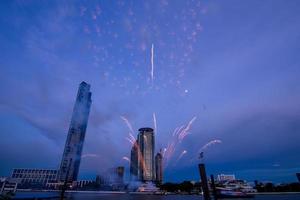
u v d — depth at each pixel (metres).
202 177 28.58
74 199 83.25
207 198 27.59
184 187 193.00
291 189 154.75
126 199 93.62
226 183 145.75
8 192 59.62
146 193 190.50
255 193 140.88
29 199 58.84
